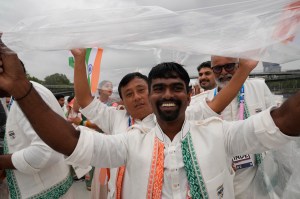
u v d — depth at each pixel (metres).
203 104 1.97
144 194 1.30
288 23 0.99
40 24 1.02
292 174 1.70
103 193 2.57
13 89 1.11
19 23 1.02
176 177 1.29
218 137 1.33
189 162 1.30
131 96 2.12
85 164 1.26
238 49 1.02
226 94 1.86
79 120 4.45
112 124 2.29
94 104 2.26
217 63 2.18
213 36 1.01
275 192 1.89
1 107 2.30
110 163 1.34
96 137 1.30
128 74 2.17
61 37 1.03
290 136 1.14
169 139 1.38
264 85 2.35
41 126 1.17
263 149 1.23
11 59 1.10
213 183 1.27
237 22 1.00
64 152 1.24
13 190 1.95
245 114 2.26
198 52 1.04
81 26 1.02
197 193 1.26
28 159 1.78
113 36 1.03
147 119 2.10
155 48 1.08
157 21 1.01
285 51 1.04
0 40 1.03
